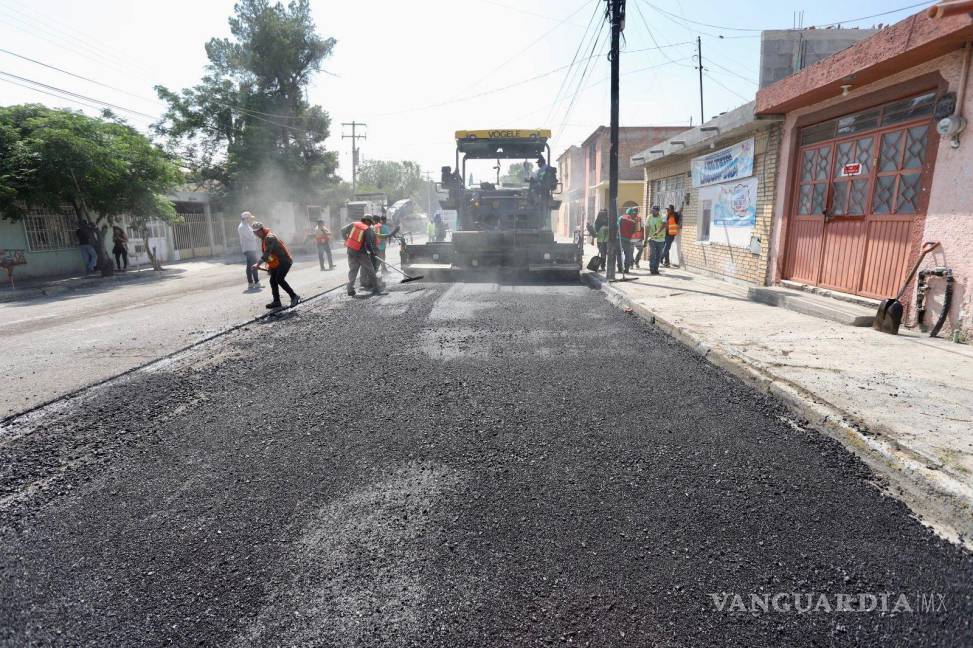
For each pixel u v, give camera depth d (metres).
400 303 9.56
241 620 2.16
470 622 2.13
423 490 3.12
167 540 2.71
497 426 4.00
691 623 2.11
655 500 2.98
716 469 3.31
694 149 12.64
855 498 3.00
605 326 7.44
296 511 2.94
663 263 14.71
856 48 6.39
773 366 4.98
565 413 4.23
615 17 11.10
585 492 3.07
